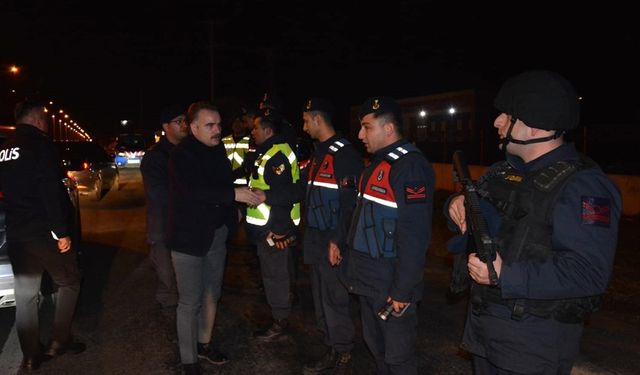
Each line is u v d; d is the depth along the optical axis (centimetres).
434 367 384
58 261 372
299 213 432
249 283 582
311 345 423
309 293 549
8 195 360
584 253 178
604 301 516
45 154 354
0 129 537
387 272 289
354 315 488
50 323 465
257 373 376
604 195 183
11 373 373
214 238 365
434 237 814
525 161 202
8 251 367
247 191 357
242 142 555
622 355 398
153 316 480
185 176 342
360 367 387
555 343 193
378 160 293
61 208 361
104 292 548
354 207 333
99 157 1441
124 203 1257
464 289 225
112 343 423
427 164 283
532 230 189
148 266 650
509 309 197
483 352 212
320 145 373
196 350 362
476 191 207
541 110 189
